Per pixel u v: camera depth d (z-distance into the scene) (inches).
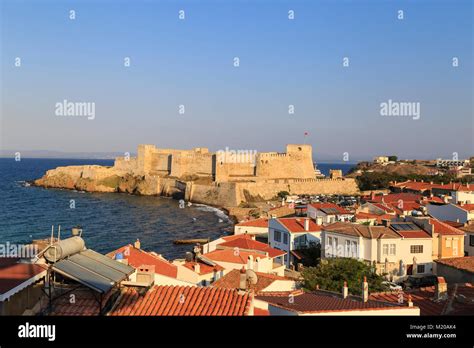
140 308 1006.4
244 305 1024.2
